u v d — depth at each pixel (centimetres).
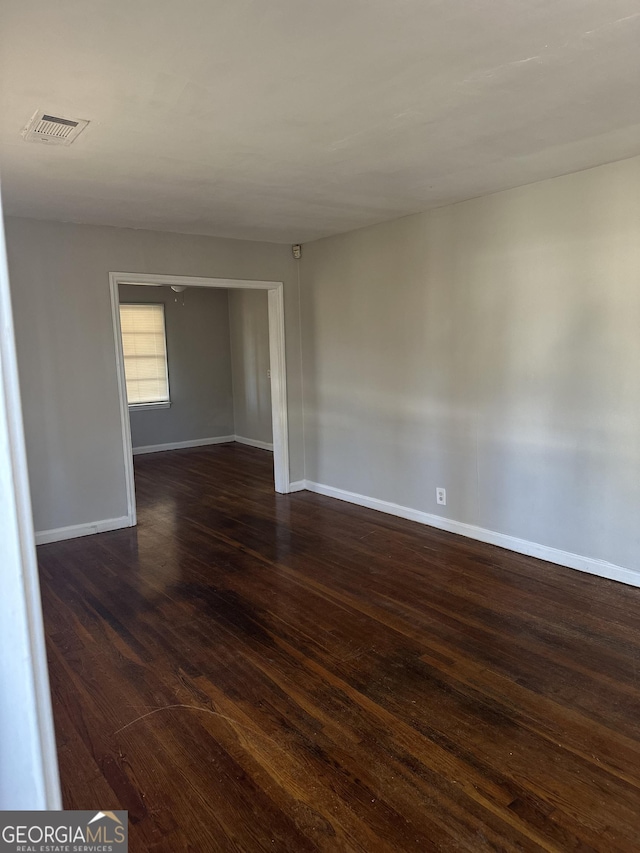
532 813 180
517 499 394
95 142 263
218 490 594
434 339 435
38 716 56
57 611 326
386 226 459
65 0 155
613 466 339
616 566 345
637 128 265
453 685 247
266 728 223
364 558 396
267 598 337
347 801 186
